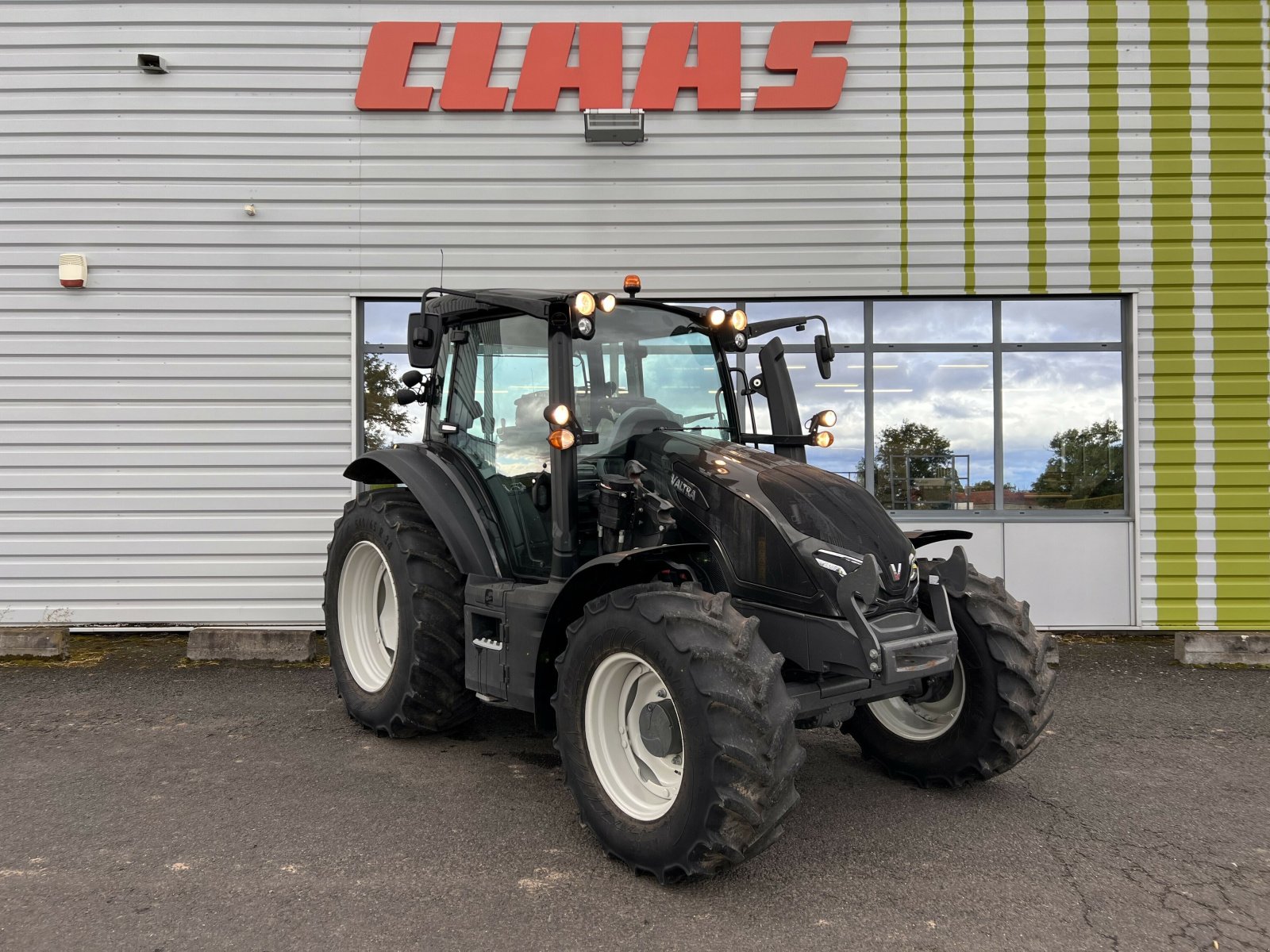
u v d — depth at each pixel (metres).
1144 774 3.88
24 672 5.50
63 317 6.45
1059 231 6.55
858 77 6.51
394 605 4.38
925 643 2.98
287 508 6.52
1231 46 6.49
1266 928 2.58
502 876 2.86
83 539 6.47
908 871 2.93
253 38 6.41
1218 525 6.55
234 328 6.48
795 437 3.89
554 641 3.35
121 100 6.41
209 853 2.99
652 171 6.52
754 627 2.73
